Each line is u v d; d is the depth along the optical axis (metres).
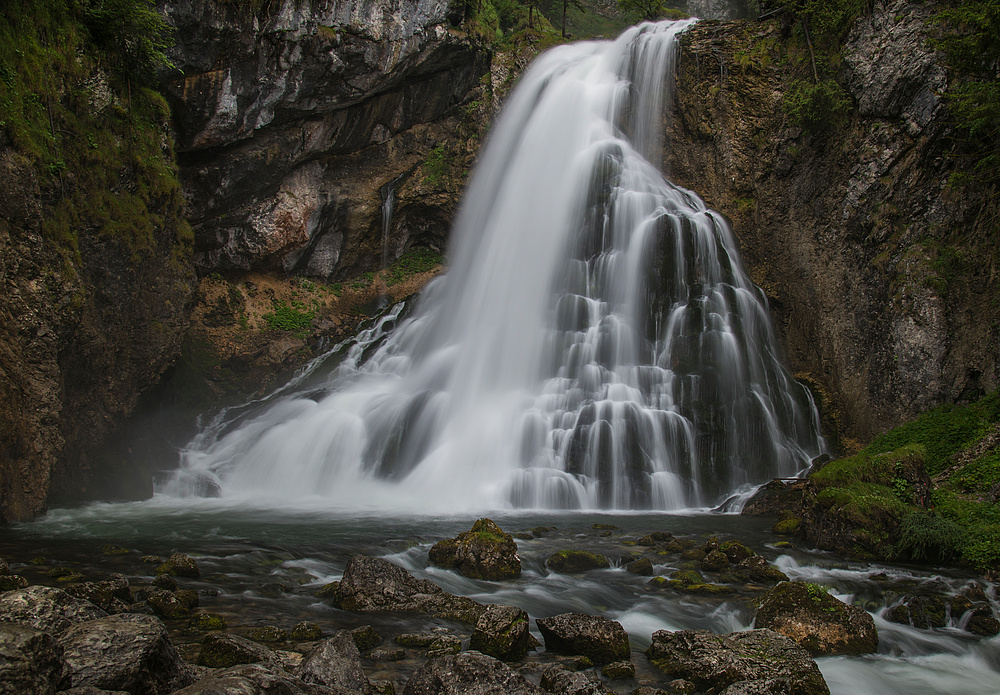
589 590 9.65
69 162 15.81
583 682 6.01
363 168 29.31
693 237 23.92
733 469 19.20
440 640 7.20
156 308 19.39
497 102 31.67
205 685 4.52
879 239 20.92
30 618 5.14
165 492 18.39
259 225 26.58
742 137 26.48
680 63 28.20
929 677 7.66
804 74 24.72
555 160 28.52
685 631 7.37
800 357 23.62
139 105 18.81
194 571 9.31
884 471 13.17
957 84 19.25
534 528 13.61
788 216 24.66
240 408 23.34
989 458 14.43
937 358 18.31
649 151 29.06
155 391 20.98
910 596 9.64
